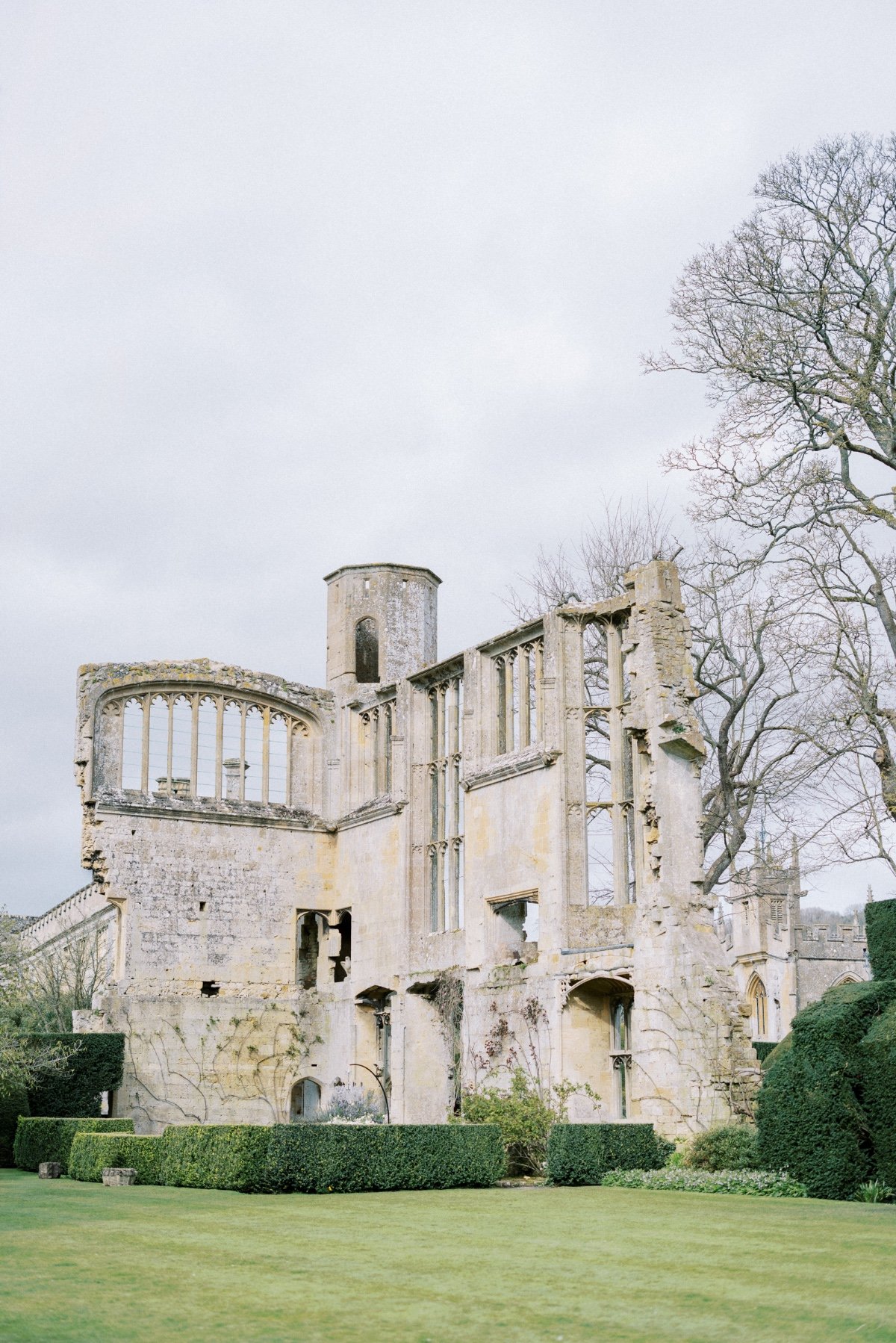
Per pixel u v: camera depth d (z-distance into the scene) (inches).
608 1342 439.5
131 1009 1672.0
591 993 1353.3
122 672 1754.4
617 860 1384.1
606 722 1744.6
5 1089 1449.3
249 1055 1723.7
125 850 1715.1
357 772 1839.3
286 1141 988.6
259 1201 911.0
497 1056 1427.2
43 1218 791.7
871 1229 724.7
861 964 2952.8
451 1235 704.4
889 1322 464.8
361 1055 1708.9
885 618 1347.2
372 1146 1010.7
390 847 1695.4
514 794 1470.2
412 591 1919.3
